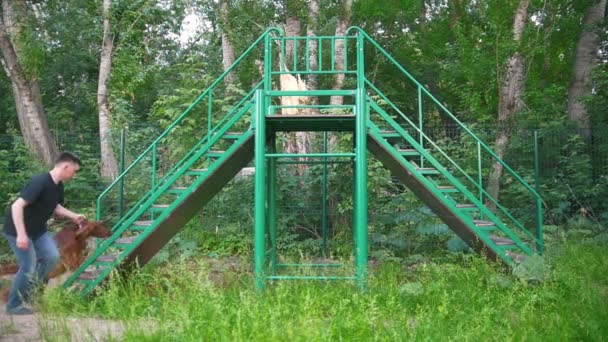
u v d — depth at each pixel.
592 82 16.75
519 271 6.53
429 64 21.86
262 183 7.04
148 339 4.26
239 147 7.31
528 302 5.29
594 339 4.61
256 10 18.00
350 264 7.01
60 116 20.08
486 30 14.48
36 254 6.07
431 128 13.24
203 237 11.23
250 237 11.03
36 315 5.39
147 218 10.87
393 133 7.53
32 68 13.88
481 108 14.90
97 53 23.67
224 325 4.28
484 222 7.64
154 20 19.67
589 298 5.52
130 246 6.96
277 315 4.46
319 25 18.27
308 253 10.41
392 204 11.03
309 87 16.22
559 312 5.24
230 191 11.56
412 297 5.96
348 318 4.56
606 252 8.72
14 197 10.69
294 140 11.98
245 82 18.22
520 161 12.87
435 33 21.30
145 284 6.59
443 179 11.96
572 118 16.97
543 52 15.10
